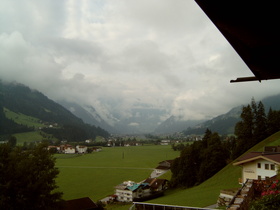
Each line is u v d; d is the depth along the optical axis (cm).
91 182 9006
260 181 1650
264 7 229
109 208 5603
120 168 12162
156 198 6119
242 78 399
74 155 19112
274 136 6025
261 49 304
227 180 4769
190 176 6581
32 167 2778
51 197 2891
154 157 16900
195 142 7281
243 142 6912
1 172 2547
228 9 238
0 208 2398
